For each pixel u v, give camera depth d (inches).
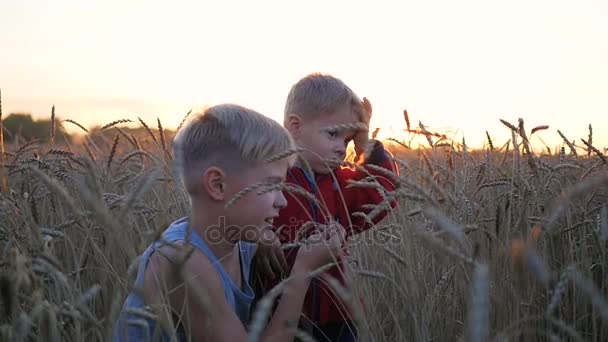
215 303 98.6
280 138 106.0
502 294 109.9
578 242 137.0
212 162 102.9
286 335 106.5
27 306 102.0
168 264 96.3
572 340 117.6
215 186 103.1
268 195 105.1
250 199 103.6
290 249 128.3
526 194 128.3
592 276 136.8
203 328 98.8
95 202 71.7
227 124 103.6
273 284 124.3
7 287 79.7
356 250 134.3
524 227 130.1
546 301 120.1
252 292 117.4
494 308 109.4
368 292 120.7
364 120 134.3
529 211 137.4
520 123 134.9
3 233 115.4
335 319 125.8
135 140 143.4
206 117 106.2
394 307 122.1
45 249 97.5
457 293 124.5
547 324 115.5
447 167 154.9
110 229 82.4
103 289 112.2
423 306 114.2
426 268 127.0
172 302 98.1
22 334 79.7
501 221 125.9
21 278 77.7
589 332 126.4
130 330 95.1
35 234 106.6
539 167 145.6
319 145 130.6
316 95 129.6
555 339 80.5
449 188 150.4
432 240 73.7
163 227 78.9
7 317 87.9
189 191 105.7
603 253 129.5
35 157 160.1
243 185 103.1
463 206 124.1
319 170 132.3
